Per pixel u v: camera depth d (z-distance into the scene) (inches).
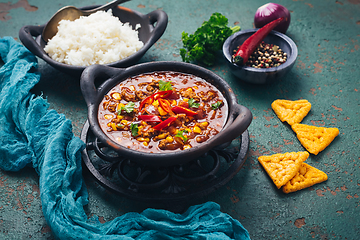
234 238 17.2
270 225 17.8
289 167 19.0
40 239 17.4
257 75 21.7
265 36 22.9
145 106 18.2
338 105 22.4
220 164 19.7
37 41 22.9
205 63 24.6
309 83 23.6
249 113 16.6
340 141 20.8
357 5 29.1
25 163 19.3
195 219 17.2
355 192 18.8
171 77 19.7
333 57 25.2
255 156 20.2
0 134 19.9
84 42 22.4
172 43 26.2
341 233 17.6
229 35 24.5
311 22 27.7
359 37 26.5
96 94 18.2
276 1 29.5
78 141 18.9
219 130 17.4
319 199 18.6
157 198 17.6
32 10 28.8
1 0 29.5
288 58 22.1
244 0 29.8
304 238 17.5
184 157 16.1
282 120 21.5
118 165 18.5
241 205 18.5
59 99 22.7
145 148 16.9
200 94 18.8
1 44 24.7
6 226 17.8
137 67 19.5
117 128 17.5
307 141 20.4
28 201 18.6
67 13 23.4
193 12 28.7
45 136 19.7
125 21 24.8
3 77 22.6
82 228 16.6
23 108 20.9
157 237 16.9
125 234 16.9
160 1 29.6
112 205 18.5
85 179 19.3
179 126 17.5
